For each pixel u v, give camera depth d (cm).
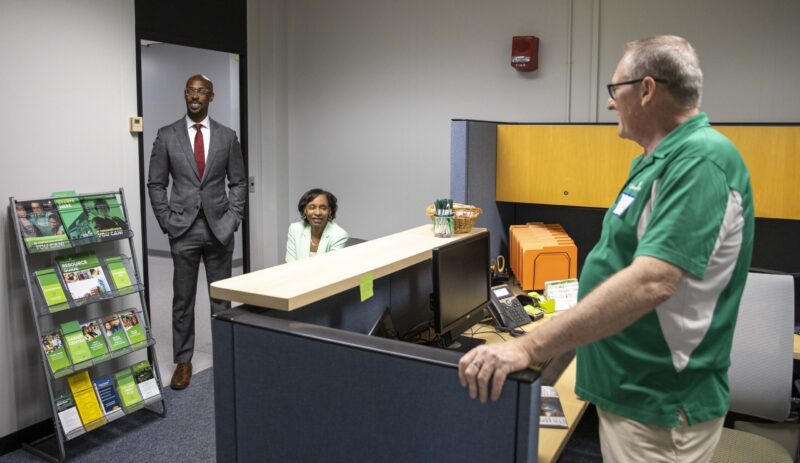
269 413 141
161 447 288
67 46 293
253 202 464
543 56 374
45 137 287
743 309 213
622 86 136
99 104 309
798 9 312
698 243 117
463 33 398
